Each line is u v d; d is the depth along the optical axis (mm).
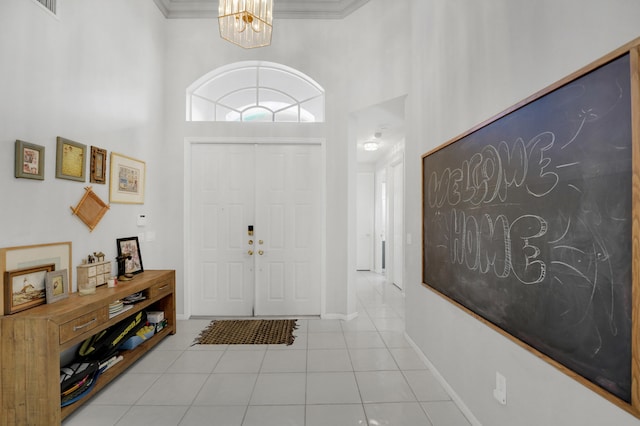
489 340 1720
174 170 3770
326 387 2312
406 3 3008
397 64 3121
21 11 1951
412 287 2990
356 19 3613
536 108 1355
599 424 1064
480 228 1799
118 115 2910
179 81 3773
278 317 3869
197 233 3879
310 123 3848
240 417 1976
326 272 3852
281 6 3736
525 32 1443
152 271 3221
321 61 3803
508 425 1554
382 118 3908
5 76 1855
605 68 1035
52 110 2180
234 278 3898
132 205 3133
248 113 3975
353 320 3779
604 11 1052
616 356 1001
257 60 3773
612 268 1016
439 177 2365
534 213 1368
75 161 2371
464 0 1999
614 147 1004
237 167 3887
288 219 3902
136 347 2699
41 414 1729
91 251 2566
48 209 2150
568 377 1194
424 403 2119
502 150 1594
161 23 3676
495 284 1652
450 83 2199
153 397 2186
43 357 1732
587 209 1107
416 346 2885
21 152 1921
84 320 1999
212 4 3723
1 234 1836
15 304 1827
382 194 6934
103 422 1922
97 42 2625
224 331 3395
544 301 1312
